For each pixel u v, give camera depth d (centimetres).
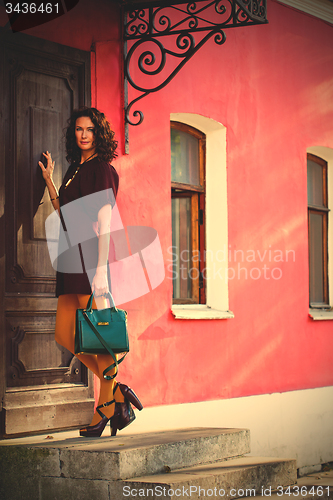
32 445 355
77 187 386
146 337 513
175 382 533
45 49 445
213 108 597
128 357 497
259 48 657
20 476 353
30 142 434
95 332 368
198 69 585
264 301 640
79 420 443
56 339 396
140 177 520
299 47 709
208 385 565
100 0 488
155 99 540
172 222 604
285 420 641
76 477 334
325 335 716
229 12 621
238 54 631
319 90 735
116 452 324
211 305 609
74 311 391
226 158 609
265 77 662
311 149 747
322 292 786
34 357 428
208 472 351
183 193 614
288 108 689
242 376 604
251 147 638
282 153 677
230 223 608
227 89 615
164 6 473
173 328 538
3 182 414
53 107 453
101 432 389
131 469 330
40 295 432
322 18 742
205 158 622
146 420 499
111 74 495
